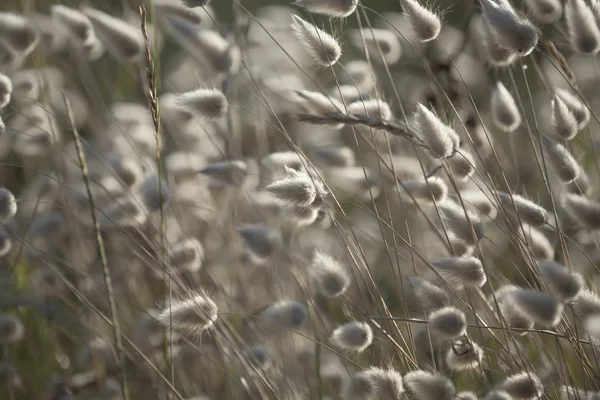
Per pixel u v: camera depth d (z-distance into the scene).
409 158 1.83
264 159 1.82
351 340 1.68
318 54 1.74
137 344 1.81
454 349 1.69
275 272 1.81
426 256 1.84
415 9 1.72
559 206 1.84
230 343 1.76
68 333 1.85
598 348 1.71
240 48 1.87
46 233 1.86
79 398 1.83
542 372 1.74
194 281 1.79
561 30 1.75
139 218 1.80
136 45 1.83
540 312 1.61
